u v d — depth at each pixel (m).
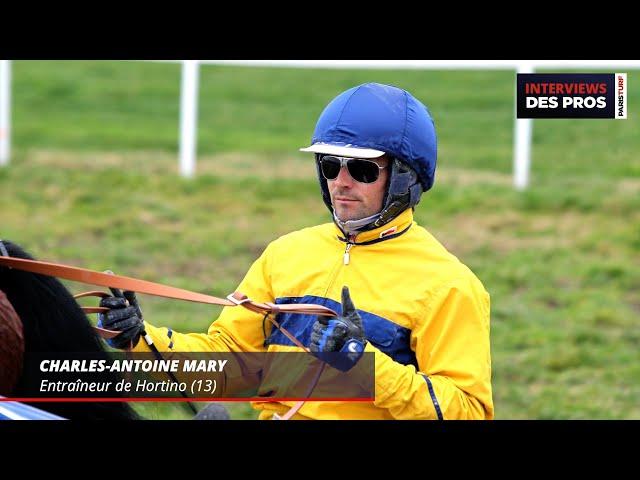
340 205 8.05
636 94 32.28
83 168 26.70
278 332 8.27
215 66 40.50
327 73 39.59
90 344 7.77
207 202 24.41
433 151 8.16
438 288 7.81
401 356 7.84
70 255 20.75
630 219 23.12
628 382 15.66
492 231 22.58
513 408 14.71
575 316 18.28
